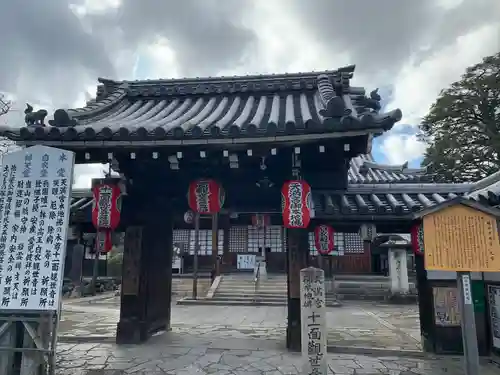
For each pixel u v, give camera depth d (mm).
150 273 9062
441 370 6809
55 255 5629
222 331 10562
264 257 25812
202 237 28188
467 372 4605
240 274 25641
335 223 7730
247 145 6207
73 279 24031
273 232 27719
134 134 6117
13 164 5961
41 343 5457
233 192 7918
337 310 17031
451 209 4941
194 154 6551
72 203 9031
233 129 6023
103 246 7879
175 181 8273
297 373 6457
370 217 7375
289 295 8102
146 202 8734
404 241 20719
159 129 6078
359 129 5617
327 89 8578
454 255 4824
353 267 26500
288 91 9578
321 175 7910
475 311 7699
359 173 13750
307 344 5555
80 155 6672
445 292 7984
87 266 29109
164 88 10047
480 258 4727
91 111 8422
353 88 8711
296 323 8016
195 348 8188
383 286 22391
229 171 7727
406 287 20203
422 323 8180
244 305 18297
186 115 8391
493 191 6270
